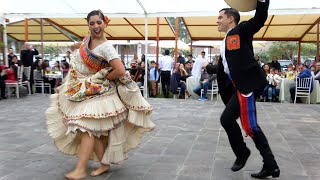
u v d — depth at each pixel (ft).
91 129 9.27
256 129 9.74
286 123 20.40
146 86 36.11
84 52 9.72
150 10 33.14
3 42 36.65
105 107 9.52
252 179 10.25
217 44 56.49
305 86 32.83
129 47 86.99
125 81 9.96
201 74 34.53
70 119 9.41
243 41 9.59
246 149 10.48
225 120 9.98
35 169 11.05
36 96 34.60
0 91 31.73
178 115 22.98
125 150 10.50
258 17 8.96
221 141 15.28
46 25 53.47
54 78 39.45
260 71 9.66
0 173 10.61
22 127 18.19
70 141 10.23
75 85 9.63
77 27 52.21
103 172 10.67
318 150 13.92
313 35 54.54
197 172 10.91
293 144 14.92
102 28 9.62
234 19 10.02
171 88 36.37
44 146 14.03
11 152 13.08
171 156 12.76
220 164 11.78
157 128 18.26
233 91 10.51
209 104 29.68
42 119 20.76
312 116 23.35
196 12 32.58
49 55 102.06
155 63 40.04
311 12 29.78
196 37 57.47
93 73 9.87
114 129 9.94
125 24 49.52
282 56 106.11
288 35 54.13
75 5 33.12
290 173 10.91
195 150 13.66
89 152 9.41
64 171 10.88
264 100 36.40
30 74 37.45
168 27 50.47
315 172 11.04
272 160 9.89
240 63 9.57
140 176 10.49
